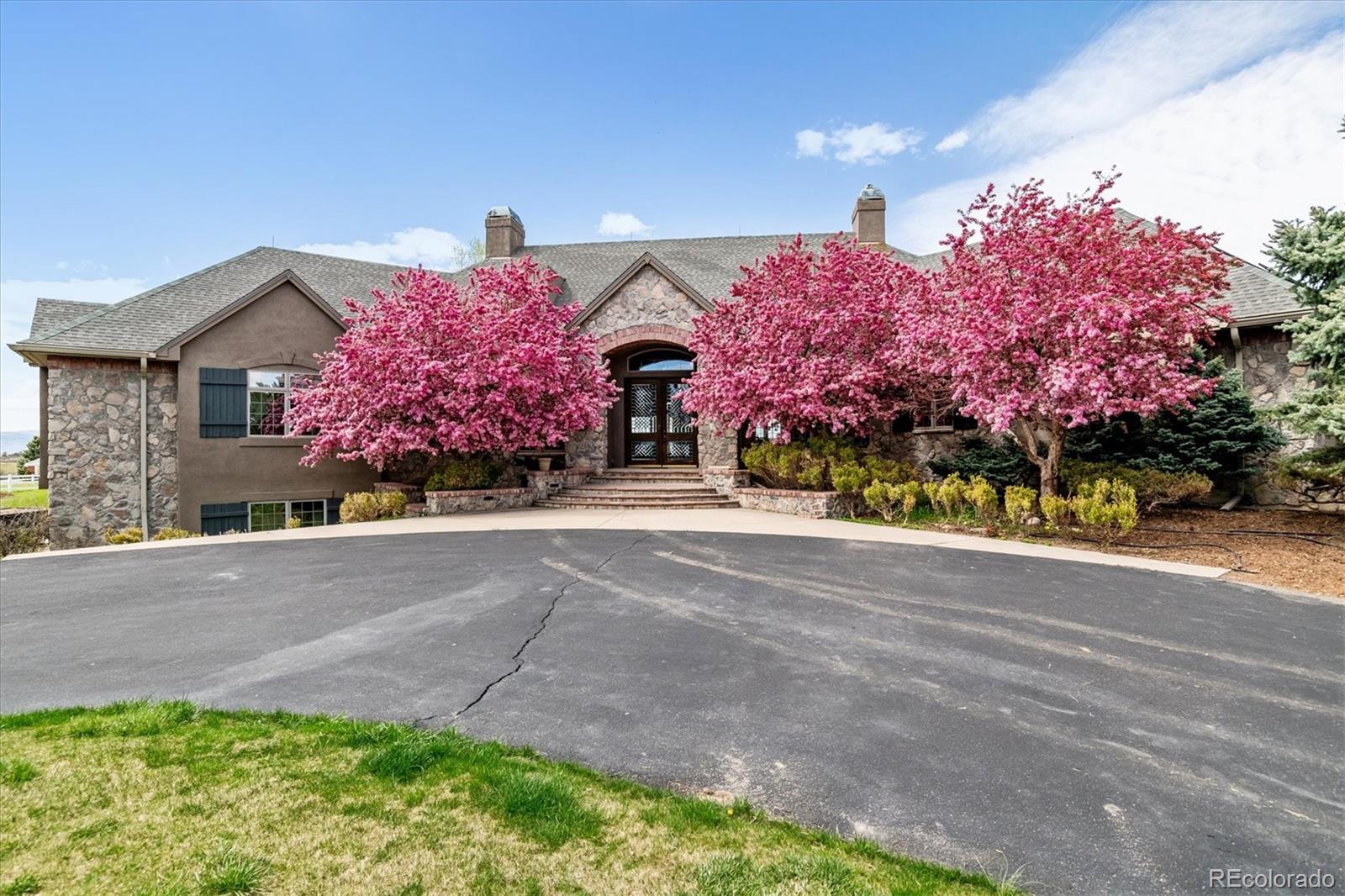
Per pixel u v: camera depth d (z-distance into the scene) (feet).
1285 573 23.29
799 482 42.11
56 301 51.78
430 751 10.52
